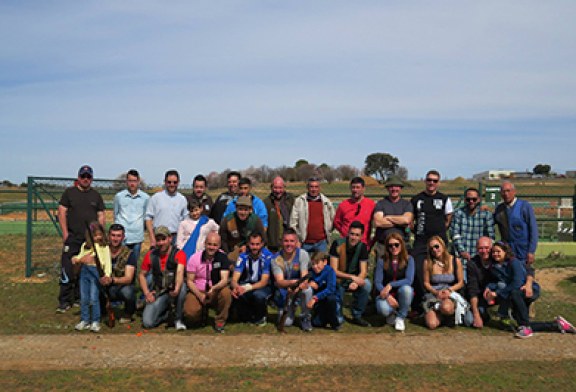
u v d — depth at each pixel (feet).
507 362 18.28
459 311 22.36
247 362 18.02
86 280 21.63
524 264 23.54
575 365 18.01
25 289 28.86
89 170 25.75
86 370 17.07
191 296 21.84
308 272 22.25
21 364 17.58
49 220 39.29
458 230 25.46
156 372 16.98
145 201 27.48
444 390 15.81
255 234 22.38
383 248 25.34
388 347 19.88
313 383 16.21
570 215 59.06
